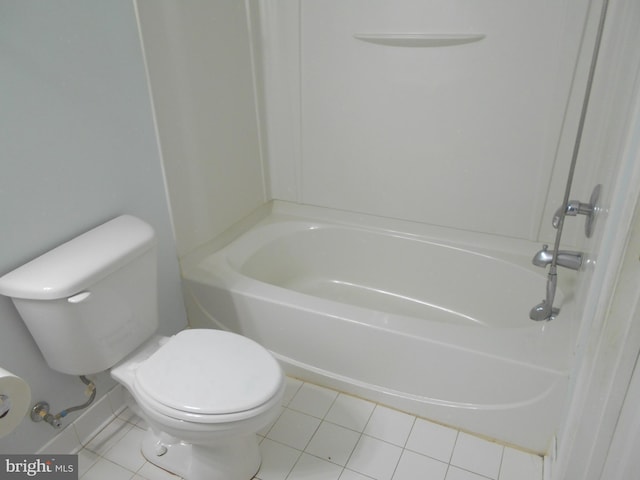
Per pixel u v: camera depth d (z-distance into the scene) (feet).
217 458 4.60
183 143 5.84
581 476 3.65
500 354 4.67
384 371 5.41
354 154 7.02
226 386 4.16
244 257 6.79
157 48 5.21
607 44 5.04
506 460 4.95
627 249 2.72
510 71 5.66
